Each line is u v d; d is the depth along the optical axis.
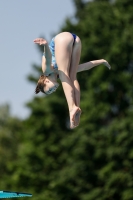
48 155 121.44
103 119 119.31
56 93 125.38
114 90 117.06
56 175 117.25
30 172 120.19
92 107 114.94
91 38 120.12
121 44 115.62
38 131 123.19
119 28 120.38
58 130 123.38
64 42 31.62
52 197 113.62
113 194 108.69
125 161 108.69
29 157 120.56
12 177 122.00
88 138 110.81
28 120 127.50
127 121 109.88
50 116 124.44
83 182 112.06
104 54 118.19
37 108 125.38
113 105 118.06
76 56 31.98
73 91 31.53
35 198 114.81
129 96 114.44
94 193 109.00
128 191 107.00
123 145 108.81
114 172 108.50
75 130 114.81
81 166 111.50
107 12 123.38
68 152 115.31
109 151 109.00
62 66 31.47
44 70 31.77
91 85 115.88
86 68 33.47
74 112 31.12
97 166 112.75
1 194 34.47
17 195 34.69
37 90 32.88
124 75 115.25
